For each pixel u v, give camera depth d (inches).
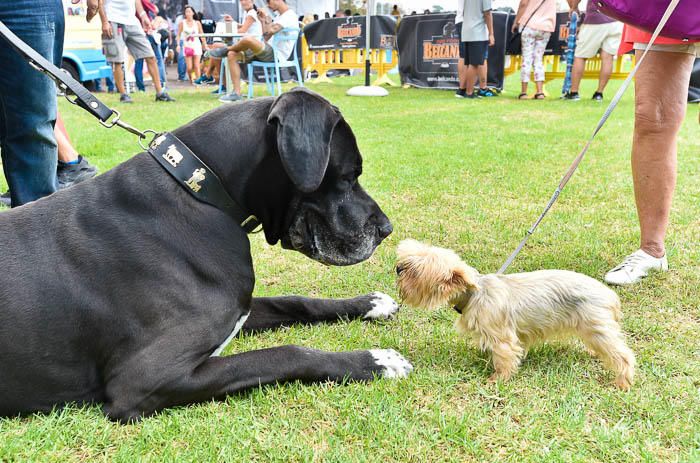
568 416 88.1
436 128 357.4
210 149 95.7
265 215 101.8
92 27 509.0
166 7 954.7
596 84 718.5
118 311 86.9
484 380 99.6
